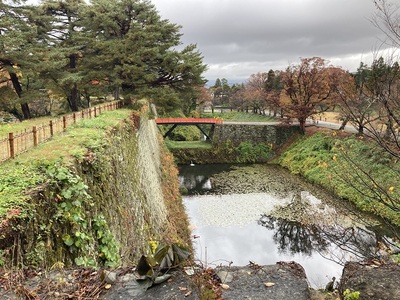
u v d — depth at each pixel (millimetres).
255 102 57906
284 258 15188
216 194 25969
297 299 3211
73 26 25516
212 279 3529
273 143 38469
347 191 19641
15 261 4164
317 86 33406
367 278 3230
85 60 22672
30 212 4680
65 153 7258
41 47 21828
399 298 2869
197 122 38375
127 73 20578
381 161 11008
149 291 3432
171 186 22703
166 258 3742
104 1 21094
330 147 29656
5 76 24609
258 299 3193
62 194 5516
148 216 12234
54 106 35531
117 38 22000
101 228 6414
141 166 14555
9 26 19156
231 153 38062
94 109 14875
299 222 19453
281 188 26984
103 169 7980
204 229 19281
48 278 3732
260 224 19906
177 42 22344
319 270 13023
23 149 7797
